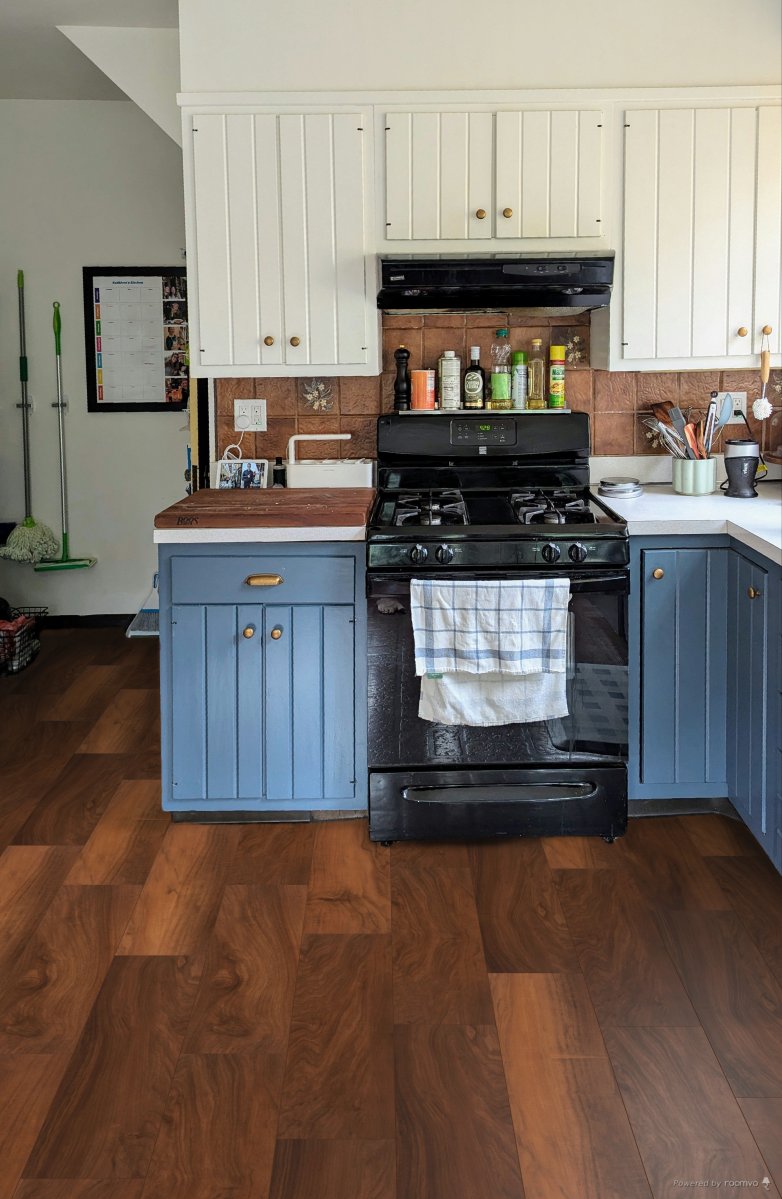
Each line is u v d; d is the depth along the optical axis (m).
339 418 3.82
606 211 3.49
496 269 3.37
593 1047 2.27
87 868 3.12
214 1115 2.08
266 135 3.45
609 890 2.95
